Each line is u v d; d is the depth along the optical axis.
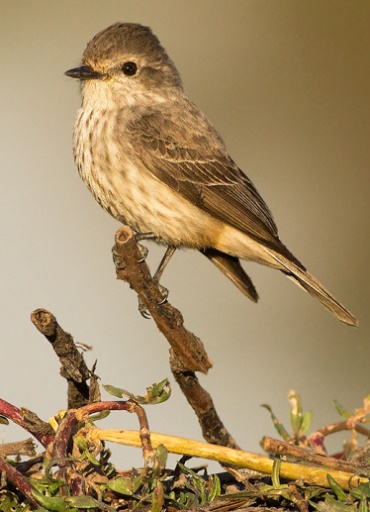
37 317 6.95
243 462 6.83
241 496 6.75
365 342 15.16
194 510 6.64
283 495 6.77
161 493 6.43
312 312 15.45
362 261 16.41
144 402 6.79
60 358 7.19
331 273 16.41
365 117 17.47
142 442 6.65
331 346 15.15
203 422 8.34
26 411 6.92
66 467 6.46
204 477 7.31
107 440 6.69
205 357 7.94
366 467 6.97
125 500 6.76
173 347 7.91
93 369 7.14
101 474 6.76
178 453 6.81
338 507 6.58
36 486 6.38
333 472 6.83
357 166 17.22
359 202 16.97
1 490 6.81
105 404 6.73
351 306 16.02
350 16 17.91
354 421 8.05
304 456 6.91
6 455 7.07
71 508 6.22
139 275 7.71
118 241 7.59
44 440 6.95
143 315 10.23
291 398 8.20
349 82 17.70
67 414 6.67
